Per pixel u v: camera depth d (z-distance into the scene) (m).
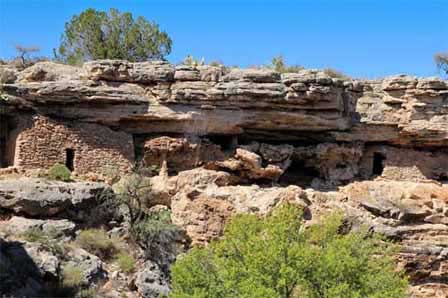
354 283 22.94
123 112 36.16
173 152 36.59
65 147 34.78
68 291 25.19
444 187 38.16
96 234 29.66
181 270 24.20
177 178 35.06
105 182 34.91
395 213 34.50
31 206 29.28
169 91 36.78
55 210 29.81
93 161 35.25
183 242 32.66
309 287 22.81
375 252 26.47
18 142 33.69
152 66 36.88
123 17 48.25
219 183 35.50
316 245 24.66
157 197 34.66
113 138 35.72
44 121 34.38
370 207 34.66
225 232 26.55
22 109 34.50
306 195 34.34
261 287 21.47
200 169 36.12
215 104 37.00
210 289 23.69
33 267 25.12
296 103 37.62
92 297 25.64
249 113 37.41
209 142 37.56
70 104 35.44
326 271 22.69
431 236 34.19
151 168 35.62
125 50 47.53
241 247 24.33
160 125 36.91
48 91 34.78
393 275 24.39
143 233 30.80
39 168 34.03
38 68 36.06
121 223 31.84
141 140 37.12
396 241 33.62
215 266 24.47
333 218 26.02
